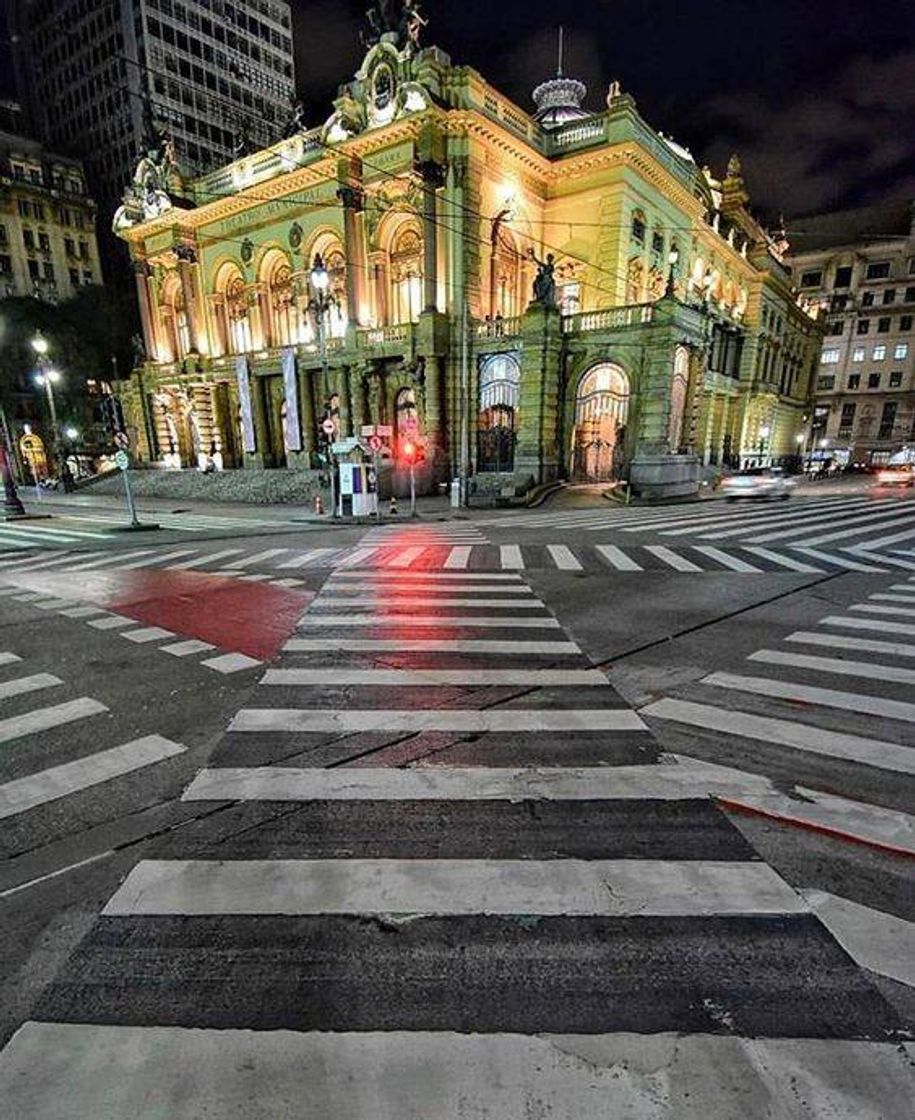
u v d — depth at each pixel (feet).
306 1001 7.77
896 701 17.28
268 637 23.71
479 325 97.60
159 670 20.11
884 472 136.05
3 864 10.63
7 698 17.85
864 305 232.12
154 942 8.77
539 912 9.30
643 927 9.00
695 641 22.97
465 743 14.92
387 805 12.28
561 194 108.99
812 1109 6.38
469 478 91.04
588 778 13.26
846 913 9.27
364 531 58.39
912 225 221.87
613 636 23.59
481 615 26.68
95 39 237.25
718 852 10.74
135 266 147.23
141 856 10.78
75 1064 6.93
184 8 232.12
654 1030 7.33
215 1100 6.50
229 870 10.34
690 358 95.30
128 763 14.07
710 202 135.03
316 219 112.88
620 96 99.40
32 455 178.91
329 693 18.07
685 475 95.61
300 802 12.41
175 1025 7.45
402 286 107.04
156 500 114.32
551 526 59.98
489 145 96.58
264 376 125.59
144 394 154.71
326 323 116.78
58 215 217.36
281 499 99.04
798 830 11.37
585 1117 6.27
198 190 131.34
